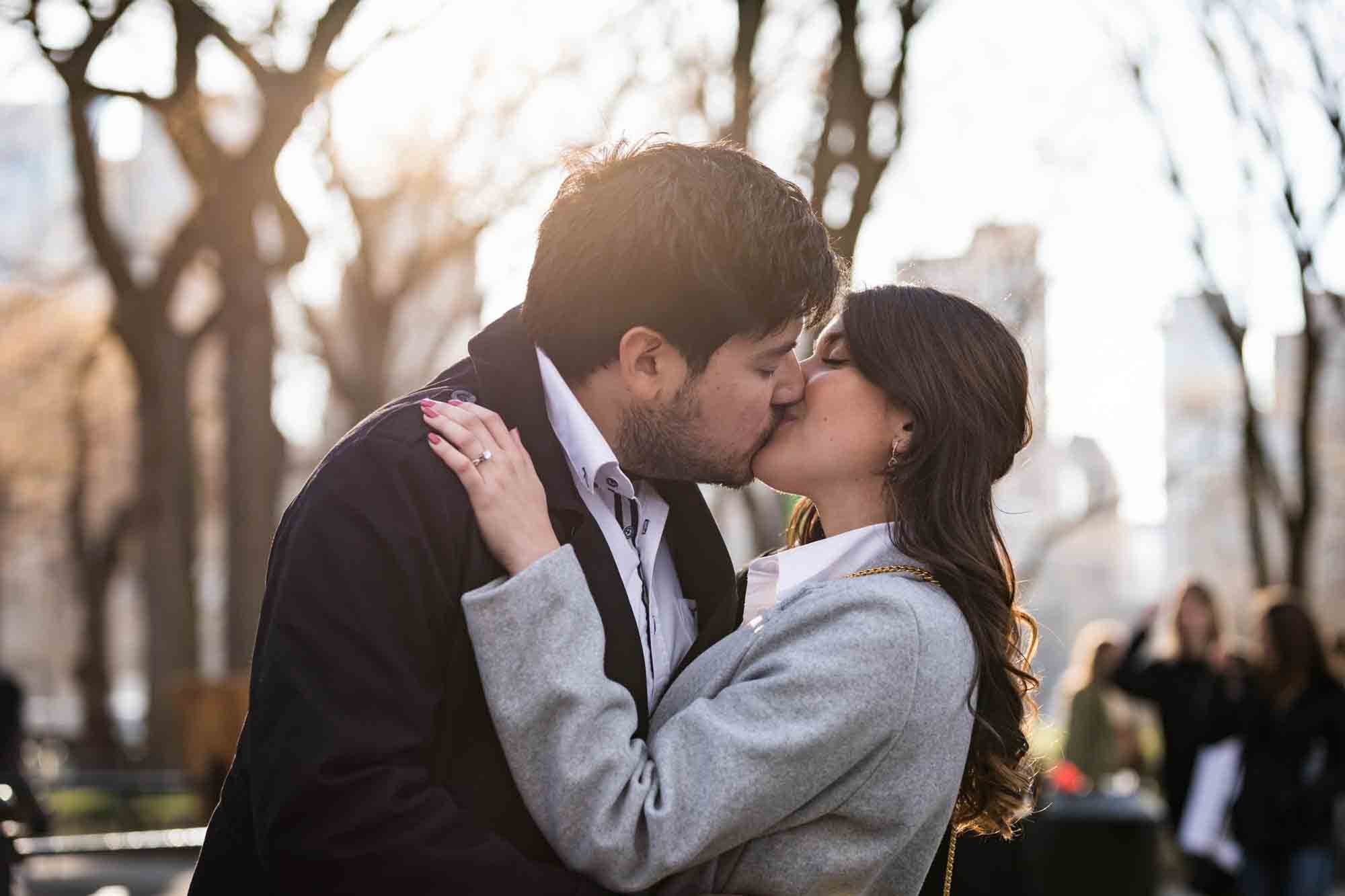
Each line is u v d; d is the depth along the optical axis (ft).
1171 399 67.92
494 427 7.68
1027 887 22.41
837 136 34.40
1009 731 8.59
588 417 8.07
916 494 8.54
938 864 9.09
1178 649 28.53
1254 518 46.85
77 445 82.07
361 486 7.32
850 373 8.74
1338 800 26.30
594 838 7.30
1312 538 45.50
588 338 8.01
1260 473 46.14
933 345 8.59
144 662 55.21
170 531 53.98
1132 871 26.63
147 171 66.39
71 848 20.18
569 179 8.27
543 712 7.29
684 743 7.66
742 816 7.55
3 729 17.92
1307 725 25.66
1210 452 68.49
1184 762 27.50
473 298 49.75
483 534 7.48
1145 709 44.50
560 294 8.02
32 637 135.74
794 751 7.57
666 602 8.98
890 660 7.83
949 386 8.52
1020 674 8.48
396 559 7.19
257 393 46.65
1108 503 60.39
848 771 7.91
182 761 52.95
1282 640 25.95
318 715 6.98
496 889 7.02
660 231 7.84
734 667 8.16
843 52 34.01
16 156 88.02
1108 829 26.63
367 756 6.95
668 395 8.03
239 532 46.50
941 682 8.02
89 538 89.61
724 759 7.54
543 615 7.36
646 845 7.41
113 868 37.19
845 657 7.79
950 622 8.16
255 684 7.41
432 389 8.09
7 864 16.01
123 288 48.52
